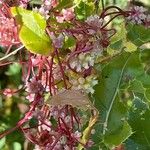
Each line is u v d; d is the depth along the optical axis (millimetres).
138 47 279
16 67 376
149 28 282
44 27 243
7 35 253
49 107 257
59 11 269
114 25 309
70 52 259
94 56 256
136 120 273
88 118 265
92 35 258
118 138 263
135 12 279
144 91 271
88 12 275
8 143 358
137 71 275
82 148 263
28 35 242
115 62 275
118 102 273
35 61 260
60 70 258
